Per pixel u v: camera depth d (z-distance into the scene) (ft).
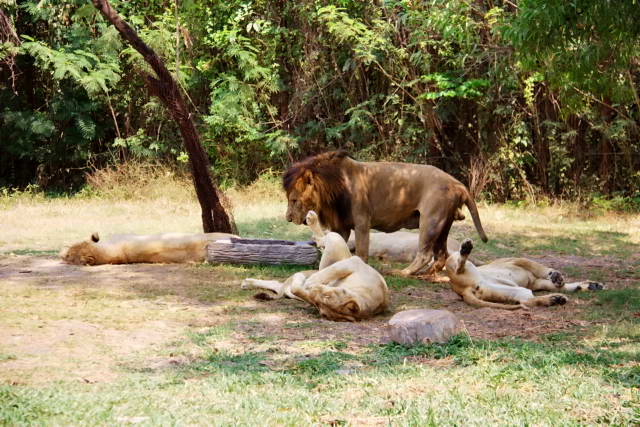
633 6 36.29
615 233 56.44
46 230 54.03
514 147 74.95
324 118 82.23
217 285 34.35
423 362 21.09
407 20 75.56
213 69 84.58
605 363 20.15
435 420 15.37
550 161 74.74
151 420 15.37
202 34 83.92
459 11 64.95
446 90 74.95
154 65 44.39
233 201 73.00
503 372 19.01
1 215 62.75
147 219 60.90
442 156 78.07
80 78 76.59
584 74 44.96
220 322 26.99
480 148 75.77
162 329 25.70
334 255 29.96
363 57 76.43
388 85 79.30
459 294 31.37
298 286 28.94
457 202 37.96
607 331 24.66
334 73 81.51
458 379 18.75
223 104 79.20
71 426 15.10
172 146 84.38
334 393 17.69
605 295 31.53
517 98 75.10
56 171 86.89
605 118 73.10
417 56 73.15
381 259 43.80
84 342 23.45
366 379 18.83
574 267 42.50
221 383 18.49
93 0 43.55
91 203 72.69
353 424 15.37
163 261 40.52
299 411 16.21
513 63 68.49
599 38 41.50
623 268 42.65
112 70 81.25
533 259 45.62
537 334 24.91
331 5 76.23
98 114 87.10
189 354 22.22
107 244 40.37
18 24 84.69
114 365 20.81
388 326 23.62
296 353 22.43
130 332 25.09
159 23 81.46
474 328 25.96
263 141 82.53
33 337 23.91
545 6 36.55
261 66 83.97
